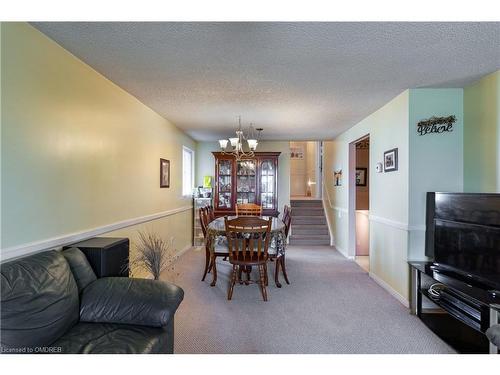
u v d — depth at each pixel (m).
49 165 1.88
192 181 6.00
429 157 2.87
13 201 1.60
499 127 2.42
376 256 3.64
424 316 2.57
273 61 2.22
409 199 2.88
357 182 5.70
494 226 2.04
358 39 1.88
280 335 2.28
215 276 3.42
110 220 2.67
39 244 1.78
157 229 3.88
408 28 1.75
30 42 1.71
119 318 1.61
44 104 1.83
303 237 6.05
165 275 3.81
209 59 2.19
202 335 2.27
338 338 2.24
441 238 2.55
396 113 3.12
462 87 2.83
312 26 1.73
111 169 2.69
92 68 2.36
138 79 2.61
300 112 3.74
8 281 1.32
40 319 1.36
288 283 3.51
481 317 1.89
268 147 6.18
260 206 5.44
